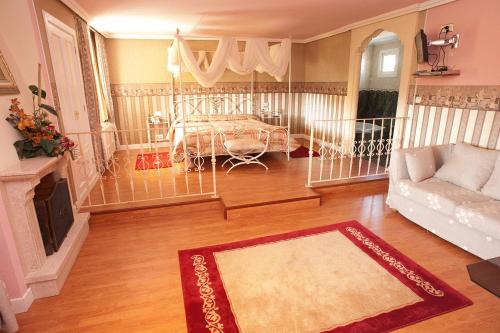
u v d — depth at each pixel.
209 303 2.12
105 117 5.68
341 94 5.83
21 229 2.09
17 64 2.43
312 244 2.90
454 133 3.70
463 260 2.66
